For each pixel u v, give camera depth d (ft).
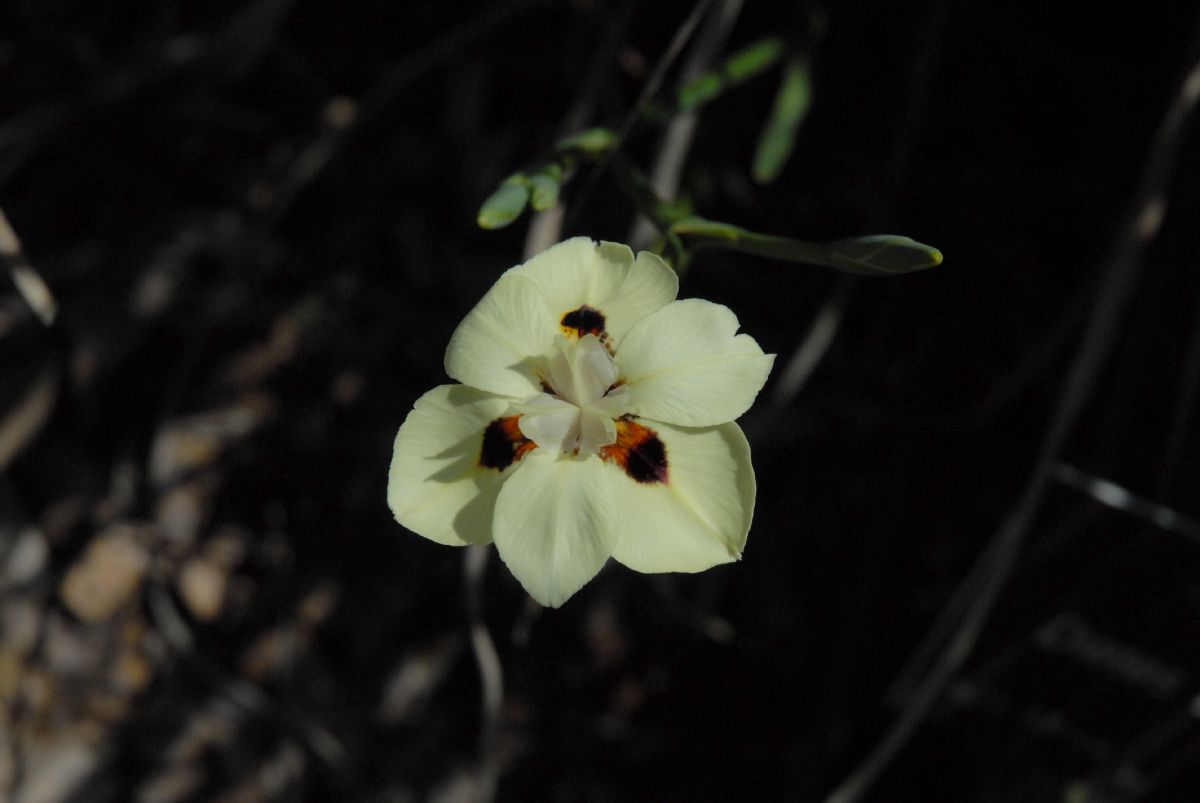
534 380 1.98
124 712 2.49
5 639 2.48
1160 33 2.38
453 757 2.50
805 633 2.48
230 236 2.49
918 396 2.47
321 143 2.46
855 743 2.47
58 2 2.47
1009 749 2.42
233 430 2.50
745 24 2.42
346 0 2.49
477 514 1.98
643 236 2.31
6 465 2.49
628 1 2.33
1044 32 2.41
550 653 2.49
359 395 2.50
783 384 2.36
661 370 1.98
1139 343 2.35
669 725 2.50
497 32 2.48
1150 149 2.39
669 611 2.48
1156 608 2.32
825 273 2.47
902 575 2.48
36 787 2.46
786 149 2.29
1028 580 2.36
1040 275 2.46
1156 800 2.37
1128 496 2.32
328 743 2.48
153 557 2.49
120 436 2.50
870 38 2.43
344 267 2.50
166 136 2.49
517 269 1.98
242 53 2.47
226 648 2.49
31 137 2.43
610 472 1.98
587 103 2.33
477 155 2.49
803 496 2.48
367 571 2.50
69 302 2.49
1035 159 2.44
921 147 2.45
